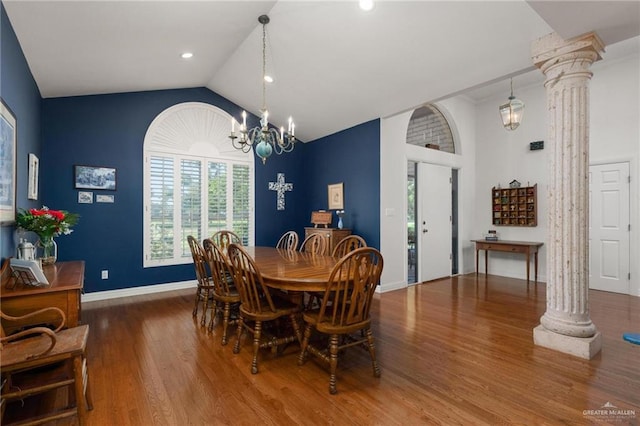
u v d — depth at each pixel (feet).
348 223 16.58
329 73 12.62
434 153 17.66
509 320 11.04
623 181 14.64
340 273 6.88
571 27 7.41
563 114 8.46
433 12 8.68
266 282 7.65
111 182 13.83
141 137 14.53
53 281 7.10
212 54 12.21
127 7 7.97
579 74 8.23
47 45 8.93
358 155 16.03
